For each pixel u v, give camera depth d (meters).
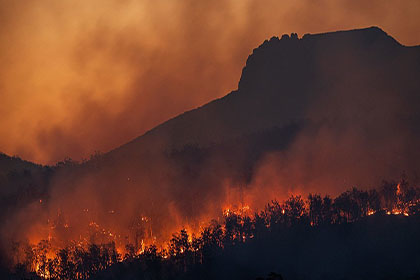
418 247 165.50
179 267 170.00
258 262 168.25
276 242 178.62
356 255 166.50
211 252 173.25
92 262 175.88
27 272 178.50
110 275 170.38
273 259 169.00
